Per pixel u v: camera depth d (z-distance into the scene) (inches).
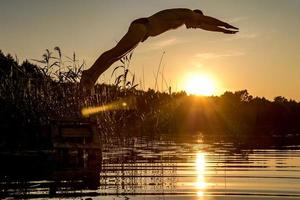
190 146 844.6
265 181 397.4
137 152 650.2
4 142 470.3
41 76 559.2
